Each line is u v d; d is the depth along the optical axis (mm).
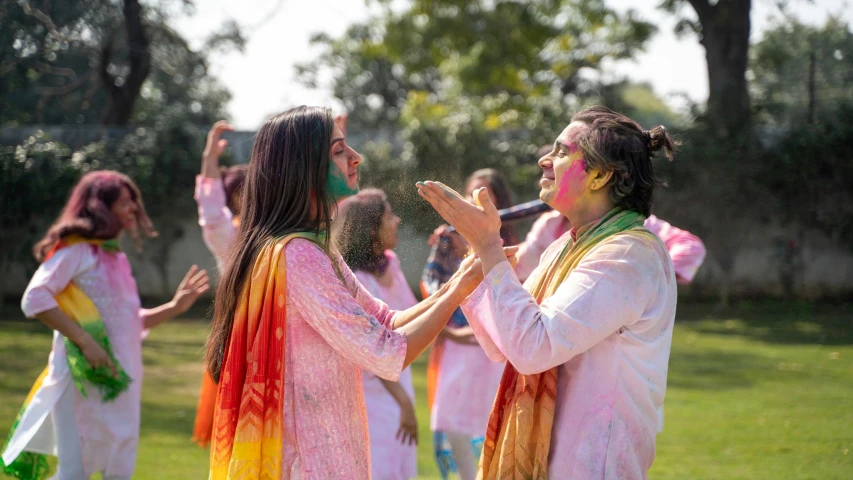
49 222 15641
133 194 4301
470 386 4398
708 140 14688
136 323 4262
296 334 2381
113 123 16969
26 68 14914
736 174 14562
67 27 14750
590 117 2479
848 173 14336
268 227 2430
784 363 9258
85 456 4020
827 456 5387
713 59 15375
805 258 14703
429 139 15906
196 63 18047
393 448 4227
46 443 4047
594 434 2293
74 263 4043
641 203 2480
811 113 15055
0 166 15484
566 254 2479
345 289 2381
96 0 15555
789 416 6613
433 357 4609
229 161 15578
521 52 23328
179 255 16297
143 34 16516
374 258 3713
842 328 12023
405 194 3252
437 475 5320
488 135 16391
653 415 2373
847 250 14539
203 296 16391
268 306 2342
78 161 15844
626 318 2279
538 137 16234
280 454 2314
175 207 16125
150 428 6547
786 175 14492
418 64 24828
